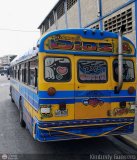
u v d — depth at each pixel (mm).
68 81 6332
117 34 6773
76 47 6430
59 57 6305
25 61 9086
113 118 6680
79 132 6387
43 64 6188
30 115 7625
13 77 15289
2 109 14625
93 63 6559
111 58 6715
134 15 12688
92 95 6496
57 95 6234
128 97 6848
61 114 6246
